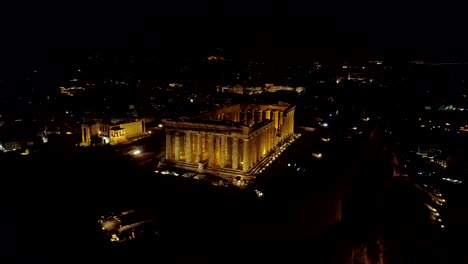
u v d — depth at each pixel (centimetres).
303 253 2880
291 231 3303
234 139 6388
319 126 10600
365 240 3041
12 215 4194
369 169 5184
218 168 6550
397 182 4688
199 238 3244
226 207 4506
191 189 5453
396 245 2986
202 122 6731
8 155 7588
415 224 3384
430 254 2905
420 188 4922
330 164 6316
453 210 4331
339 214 3600
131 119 9725
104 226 3953
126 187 5541
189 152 6838
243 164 6306
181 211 4388
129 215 4266
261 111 9325
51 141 8888
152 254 3011
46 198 4938
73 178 5966
